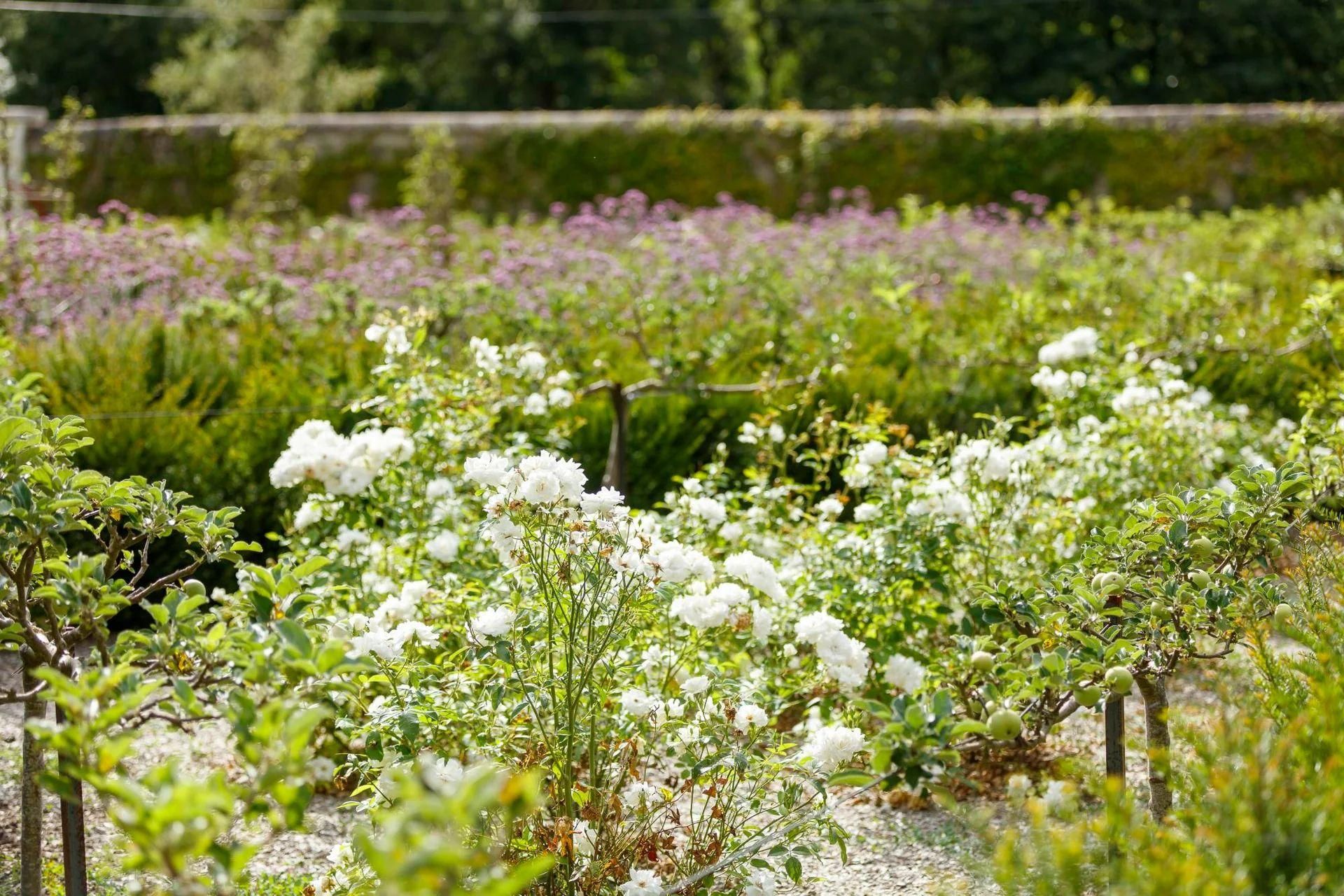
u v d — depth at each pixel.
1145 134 15.27
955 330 6.79
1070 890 1.71
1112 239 9.79
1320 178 14.84
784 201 15.95
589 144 16.33
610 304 6.76
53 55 26.66
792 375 5.71
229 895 1.61
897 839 3.16
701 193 16.12
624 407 5.09
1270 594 2.44
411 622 2.70
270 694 1.78
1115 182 15.33
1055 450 4.09
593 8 28.84
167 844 1.42
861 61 27.48
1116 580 2.40
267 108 21.56
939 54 26.97
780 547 3.86
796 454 5.43
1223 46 24.00
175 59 25.98
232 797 1.52
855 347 6.05
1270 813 1.64
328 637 2.47
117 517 2.41
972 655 2.45
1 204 9.95
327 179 16.64
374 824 2.62
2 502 2.12
